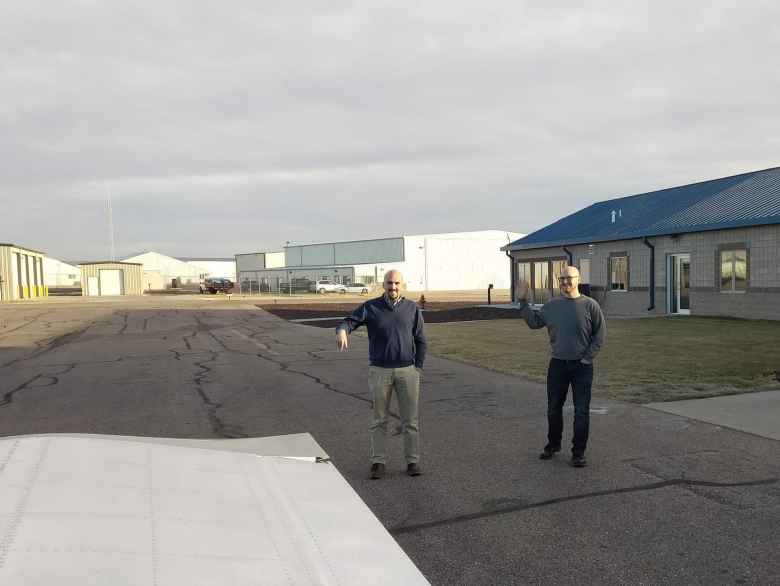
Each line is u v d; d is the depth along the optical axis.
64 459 2.25
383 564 2.10
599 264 27.84
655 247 24.47
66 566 1.62
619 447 6.16
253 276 87.00
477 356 13.19
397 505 4.73
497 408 8.12
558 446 5.84
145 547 1.79
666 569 3.65
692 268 22.67
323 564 2.02
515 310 29.98
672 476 5.27
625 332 16.91
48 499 1.93
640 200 30.58
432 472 5.52
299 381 10.65
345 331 5.35
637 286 25.52
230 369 12.23
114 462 2.33
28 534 1.71
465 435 6.75
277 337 18.95
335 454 6.15
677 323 19.55
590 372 5.63
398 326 5.38
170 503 2.10
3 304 43.56
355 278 73.62
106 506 1.96
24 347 16.75
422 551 3.93
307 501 2.51
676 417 7.30
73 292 79.44
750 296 20.33
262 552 1.96
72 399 9.27
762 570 3.62
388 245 80.31
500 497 4.86
